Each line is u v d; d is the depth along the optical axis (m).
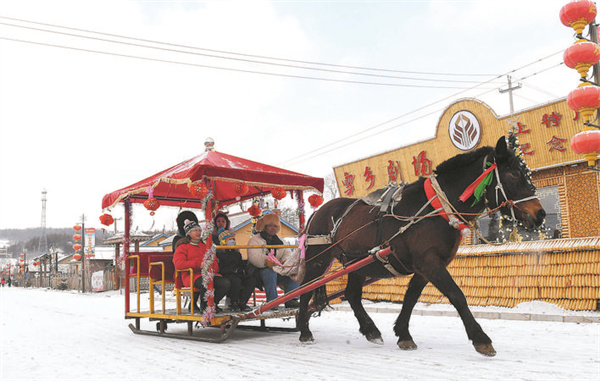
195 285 7.33
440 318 8.75
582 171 11.52
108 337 7.95
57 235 168.38
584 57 8.45
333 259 6.64
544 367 4.43
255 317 6.91
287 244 8.09
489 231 12.62
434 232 5.20
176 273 7.52
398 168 15.37
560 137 11.59
